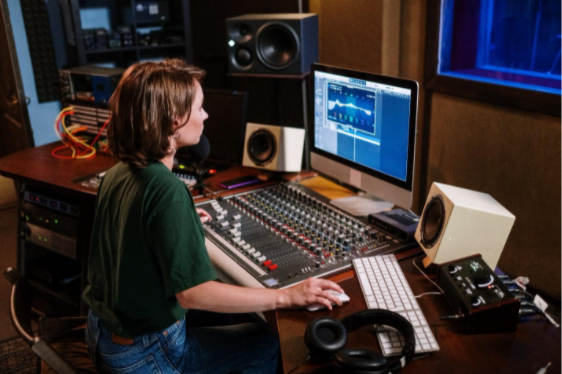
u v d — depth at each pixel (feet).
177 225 3.92
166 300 4.17
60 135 9.34
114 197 4.30
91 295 4.73
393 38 8.85
